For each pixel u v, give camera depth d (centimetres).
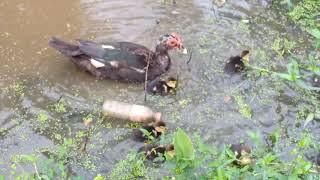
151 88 278
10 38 303
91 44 285
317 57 295
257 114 270
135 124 265
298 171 213
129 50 285
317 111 271
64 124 266
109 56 281
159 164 247
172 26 311
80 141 259
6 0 323
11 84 281
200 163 214
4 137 260
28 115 269
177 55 297
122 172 247
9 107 272
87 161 252
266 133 262
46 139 260
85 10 318
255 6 323
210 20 314
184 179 209
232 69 287
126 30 308
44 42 301
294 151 240
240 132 262
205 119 268
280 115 270
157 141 255
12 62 291
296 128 264
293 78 241
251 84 283
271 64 292
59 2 322
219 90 280
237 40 305
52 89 280
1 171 247
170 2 324
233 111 271
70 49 284
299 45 302
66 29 308
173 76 287
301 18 317
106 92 279
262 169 212
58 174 245
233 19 315
